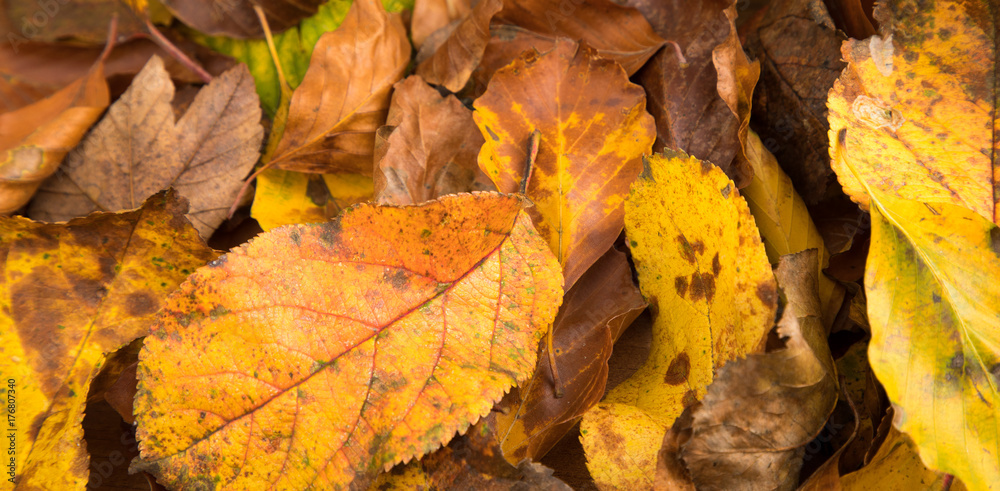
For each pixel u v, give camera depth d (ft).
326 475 0.83
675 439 0.82
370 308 0.85
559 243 0.92
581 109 0.93
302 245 0.84
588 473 0.92
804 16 0.98
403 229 0.85
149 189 0.98
